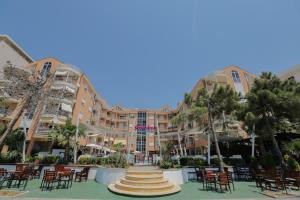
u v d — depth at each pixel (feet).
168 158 63.10
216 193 29.99
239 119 54.49
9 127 38.37
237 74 101.65
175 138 130.72
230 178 35.04
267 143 61.62
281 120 51.24
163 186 31.71
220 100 53.16
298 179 32.35
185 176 44.83
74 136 62.13
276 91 47.91
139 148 153.28
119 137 139.23
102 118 159.43
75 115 95.96
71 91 93.30
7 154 55.77
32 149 79.56
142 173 36.88
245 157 63.67
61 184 37.27
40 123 82.84
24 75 42.19
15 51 106.32
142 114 178.19
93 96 133.59
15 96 42.47
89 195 27.61
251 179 46.55
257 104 49.90
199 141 99.30
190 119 57.77
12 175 33.17
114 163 55.62
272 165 46.44
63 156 61.77
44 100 44.70
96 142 127.75
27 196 25.89
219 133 64.69
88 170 45.85
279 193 28.86
